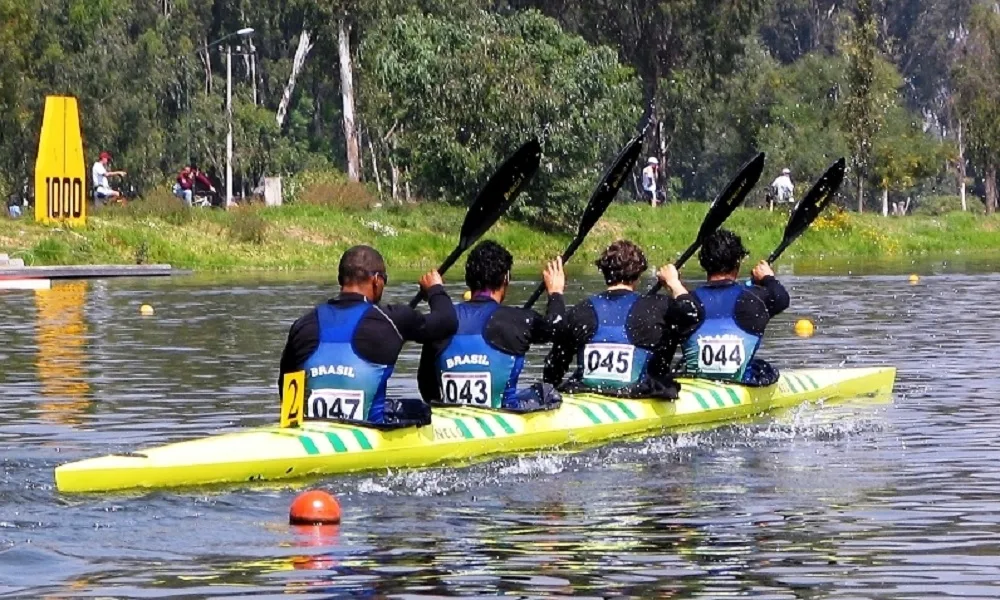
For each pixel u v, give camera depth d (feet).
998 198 333.42
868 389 53.88
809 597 25.99
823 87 287.28
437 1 228.63
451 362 41.11
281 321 82.69
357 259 38.06
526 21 191.21
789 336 75.20
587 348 44.73
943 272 140.46
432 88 182.80
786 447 41.65
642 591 26.37
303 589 26.43
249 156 252.01
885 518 31.99
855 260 174.91
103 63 230.07
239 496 33.78
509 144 181.57
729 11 245.86
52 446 41.45
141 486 33.99
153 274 133.69
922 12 368.27
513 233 175.01
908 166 264.72
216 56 274.36
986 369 60.08
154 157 237.66
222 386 54.65
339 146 294.25
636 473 37.50
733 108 290.76
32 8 203.21
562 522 31.65
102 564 28.07
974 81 291.79
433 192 189.37
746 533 30.60
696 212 196.54
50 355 65.31
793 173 272.72
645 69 251.60
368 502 33.68
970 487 35.32
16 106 208.54
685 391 46.60
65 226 143.02
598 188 52.60
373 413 37.73
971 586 26.55
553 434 41.29
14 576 27.25
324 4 224.74
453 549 29.25
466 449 39.14
